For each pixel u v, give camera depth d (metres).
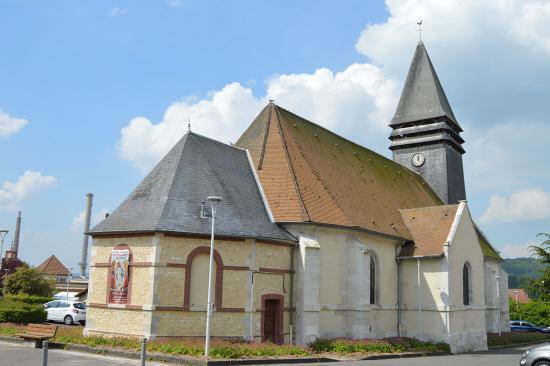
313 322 24.44
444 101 48.38
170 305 21.25
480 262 35.34
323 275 25.83
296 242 25.20
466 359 25.27
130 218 22.77
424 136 47.44
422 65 48.62
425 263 31.16
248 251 23.27
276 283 24.22
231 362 17.78
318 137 33.81
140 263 21.70
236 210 24.20
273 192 26.84
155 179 24.44
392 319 30.69
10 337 21.70
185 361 17.39
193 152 25.38
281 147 28.88
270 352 20.06
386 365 20.03
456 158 49.00
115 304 21.97
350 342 24.45
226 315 22.27
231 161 27.47
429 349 28.02
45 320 30.50
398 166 44.50
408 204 38.47
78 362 16.69
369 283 27.11
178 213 22.36
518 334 43.59
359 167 36.12
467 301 33.22
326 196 27.86
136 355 18.08
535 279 48.69
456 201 47.44
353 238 26.97
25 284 46.78
